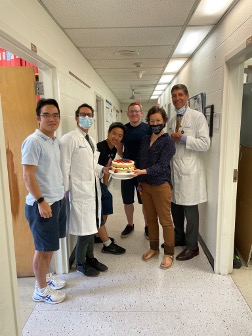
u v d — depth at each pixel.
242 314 1.74
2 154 1.04
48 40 1.95
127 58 3.38
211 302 1.86
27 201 1.73
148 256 2.46
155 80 5.22
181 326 1.63
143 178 2.26
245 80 2.62
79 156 1.96
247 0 1.58
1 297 1.04
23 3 1.52
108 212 2.53
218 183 2.12
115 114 8.25
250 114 2.28
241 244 2.46
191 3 1.82
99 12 1.96
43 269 1.84
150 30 2.34
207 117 2.47
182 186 2.35
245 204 2.38
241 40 1.68
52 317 1.74
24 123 2.01
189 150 2.32
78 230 2.04
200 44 2.77
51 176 1.71
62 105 2.28
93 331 1.61
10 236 1.10
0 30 1.24
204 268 2.31
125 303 1.86
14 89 1.98
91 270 2.21
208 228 2.49
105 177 2.54
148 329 1.62
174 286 2.05
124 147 2.81
